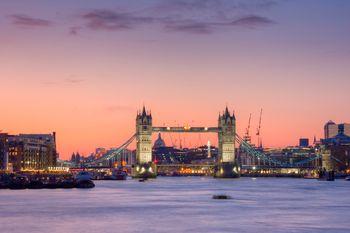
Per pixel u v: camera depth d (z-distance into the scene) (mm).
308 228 122875
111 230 120562
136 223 131625
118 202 190000
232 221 134875
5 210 159750
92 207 170250
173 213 153125
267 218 140625
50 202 187375
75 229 122125
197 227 124625
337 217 142500
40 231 119312
